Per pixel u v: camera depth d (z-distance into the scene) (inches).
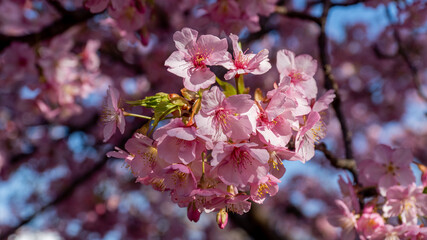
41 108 192.9
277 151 74.2
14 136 261.4
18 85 246.8
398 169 108.1
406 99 349.1
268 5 140.4
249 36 242.8
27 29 199.2
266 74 315.3
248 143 69.3
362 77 341.4
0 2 201.2
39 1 200.8
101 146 278.1
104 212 291.9
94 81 211.3
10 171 275.1
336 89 133.3
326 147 122.0
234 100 70.1
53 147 278.2
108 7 132.1
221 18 138.6
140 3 128.9
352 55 341.7
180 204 77.7
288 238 309.7
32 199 314.8
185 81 73.7
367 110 359.6
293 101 72.7
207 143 69.2
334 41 345.1
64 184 290.4
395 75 332.2
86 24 226.5
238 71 74.9
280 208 402.0
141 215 314.7
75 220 297.3
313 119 75.1
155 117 73.9
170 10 260.8
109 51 261.7
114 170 307.1
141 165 76.4
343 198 111.6
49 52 181.3
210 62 75.5
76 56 202.4
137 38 145.0
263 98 75.5
